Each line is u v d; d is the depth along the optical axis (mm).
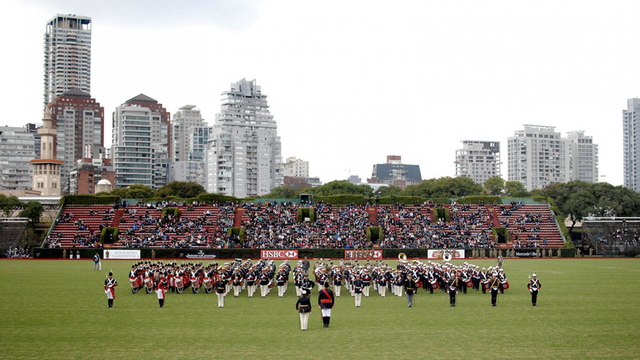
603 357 33531
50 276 81062
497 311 49906
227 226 137125
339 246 128500
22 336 39375
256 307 52719
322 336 39031
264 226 138125
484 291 63000
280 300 57812
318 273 58844
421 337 38688
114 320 45531
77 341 37750
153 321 45062
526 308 51625
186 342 37312
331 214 146375
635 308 51625
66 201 145625
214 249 122938
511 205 150375
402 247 129500
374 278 65250
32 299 57438
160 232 133375
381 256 124750
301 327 41406
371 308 51906
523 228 141500
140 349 35406
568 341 37562
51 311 50000
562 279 77562
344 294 63062
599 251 134125
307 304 41188
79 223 136375
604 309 51000
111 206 145250
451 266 67812
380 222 142000
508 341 37500
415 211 147625
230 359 32844
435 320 45281
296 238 132125
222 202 151500
